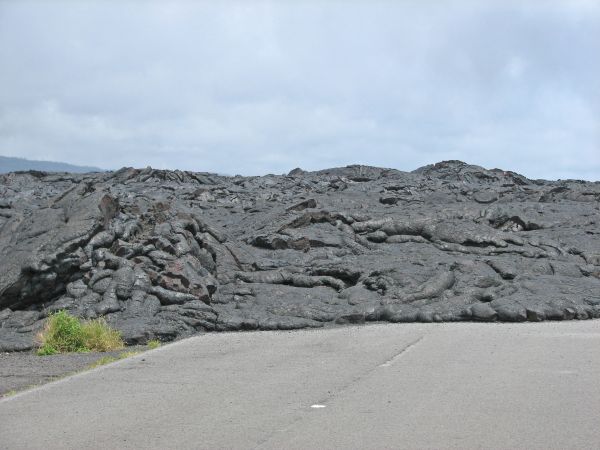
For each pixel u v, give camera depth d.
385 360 11.98
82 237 19.70
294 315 18.50
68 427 7.97
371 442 7.13
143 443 7.26
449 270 21.31
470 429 7.55
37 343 15.27
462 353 12.51
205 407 8.77
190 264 20.33
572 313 18.14
